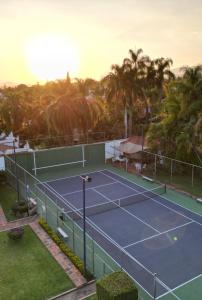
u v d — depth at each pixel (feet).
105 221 70.90
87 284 48.19
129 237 63.57
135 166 112.47
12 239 60.54
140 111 165.58
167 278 50.19
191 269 52.65
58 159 112.98
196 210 76.59
